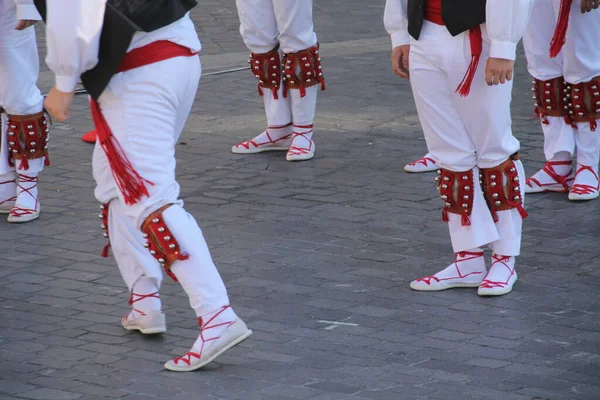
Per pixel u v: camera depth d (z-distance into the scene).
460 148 9.42
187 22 8.06
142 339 8.80
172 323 9.13
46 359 8.39
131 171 7.85
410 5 9.28
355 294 9.70
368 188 12.86
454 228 9.75
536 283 9.90
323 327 8.98
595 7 11.48
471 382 7.88
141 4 7.70
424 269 10.30
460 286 9.85
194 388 7.83
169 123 7.97
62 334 8.89
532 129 15.18
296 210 12.09
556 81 12.22
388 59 19.81
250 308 9.38
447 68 9.12
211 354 8.08
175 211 7.98
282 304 9.48
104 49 7.67
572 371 8.05
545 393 7.68
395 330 8.90
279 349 8.53
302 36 13.61
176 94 7.96
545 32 12.07
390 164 13.81
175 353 8.52
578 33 11.76
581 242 10.94
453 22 8.95
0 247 11.05
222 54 20.48
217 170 13.68
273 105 14.23
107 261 10.64
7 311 9.38
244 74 18.89
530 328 8.91
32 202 11.91
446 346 8.56
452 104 9.34
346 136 15.12
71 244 11.12
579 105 12.06
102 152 8.33
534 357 8.32
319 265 10.43
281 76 14.09
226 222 11.73
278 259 10.59
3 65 11.38
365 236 11.24
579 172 12.41
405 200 12.41
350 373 8.06
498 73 8.85
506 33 8.73
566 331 8.84
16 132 11.65
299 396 7.66
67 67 7.56
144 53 7.79
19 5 10.60
